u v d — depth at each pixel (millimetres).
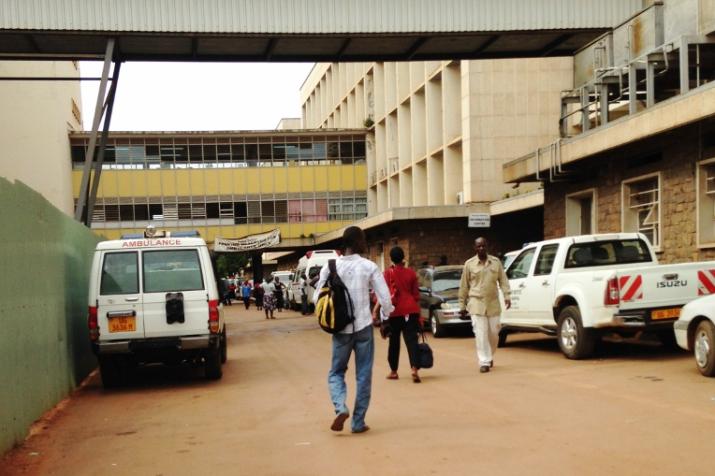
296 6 19641
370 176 48156
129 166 45375
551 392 8695
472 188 31344
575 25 20281
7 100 35250
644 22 17734
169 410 8961
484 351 10758
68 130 42219
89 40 19484
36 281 8742
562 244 12492
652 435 6309
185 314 10883
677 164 14648
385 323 9859
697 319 9477
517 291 13469
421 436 6664
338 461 5926
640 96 18875
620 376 9695
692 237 14211
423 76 39219
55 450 6941
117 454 6637
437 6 20109
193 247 11133
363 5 19891
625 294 10812
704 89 12570
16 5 18453
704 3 15109
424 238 29328
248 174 47000
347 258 7070
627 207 16578
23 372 7680
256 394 9844
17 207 7930
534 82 31625
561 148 17797
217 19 19297
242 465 5961
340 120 59125
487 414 7543
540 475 5254
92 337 10688
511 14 20234
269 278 40875
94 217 44688
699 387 8555
